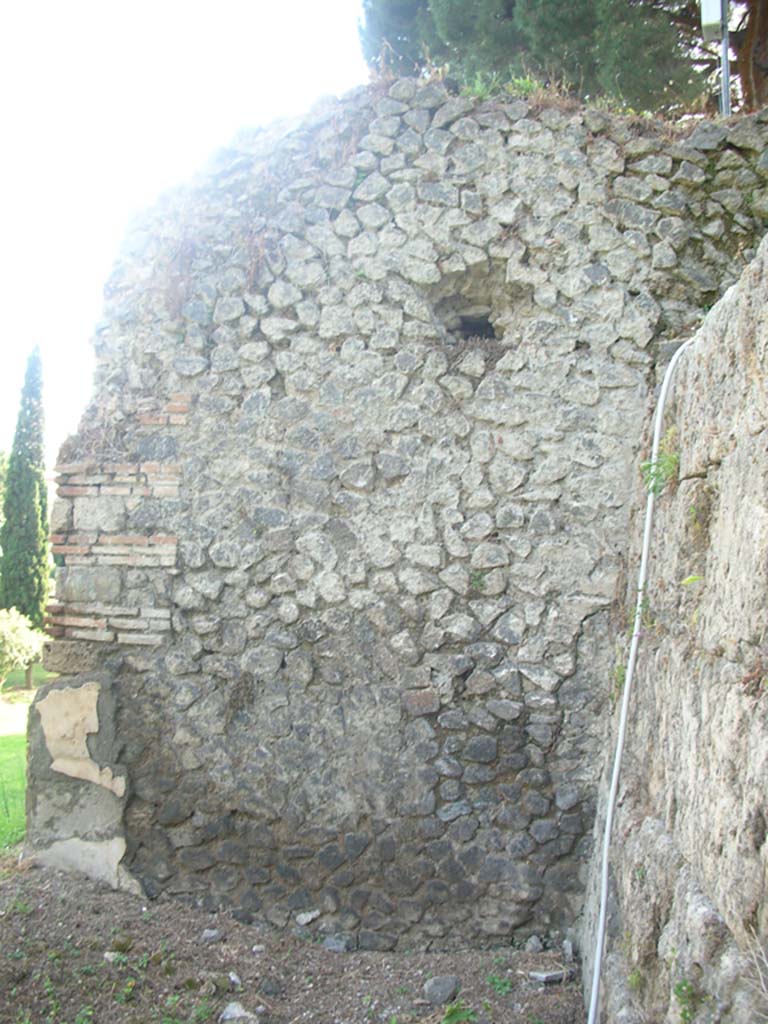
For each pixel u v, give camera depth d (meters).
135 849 4.95
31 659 17.22
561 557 4.90
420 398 5.07
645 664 3.85
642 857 3.27
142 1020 3.70
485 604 4.93
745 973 2.16
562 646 4.86
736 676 2.52
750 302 2.67
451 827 4.84
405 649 4.94
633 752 3.99
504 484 4.98
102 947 4.16
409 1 12.64
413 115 5.26
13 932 4.14
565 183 5.13
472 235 5.14
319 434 5.12
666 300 5.05
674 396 3.87
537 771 4.82
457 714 4.89
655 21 9.86
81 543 5.21
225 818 4.95
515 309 5.19
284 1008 4.05
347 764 4.92
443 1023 3.76
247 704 5.01
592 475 4.93
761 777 2.19
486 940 4.75
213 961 4.27
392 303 5.15
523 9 10.45
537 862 4.77
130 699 5.06
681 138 5.24
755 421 2.53
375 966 4.54
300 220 5.26
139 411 5.26
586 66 10.41
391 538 5.01
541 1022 3.91
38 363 21.00
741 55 9.83
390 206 5.21
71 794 5.00
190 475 5.17
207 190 5.38
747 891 2.24
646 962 3.02
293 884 4.88
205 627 5.06
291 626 5.02
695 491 3.22
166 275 5.32
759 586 2.39
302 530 5.07
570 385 5.00
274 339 5.20
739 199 5.14
